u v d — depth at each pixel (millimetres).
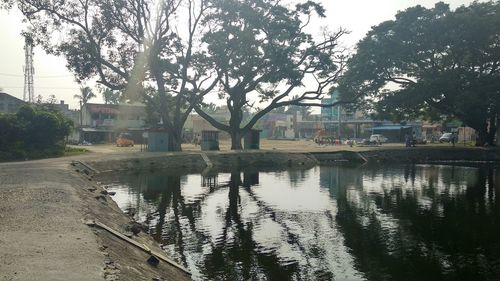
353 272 12797
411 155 56781
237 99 54125
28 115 40062
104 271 8008
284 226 18734
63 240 9836
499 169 44562
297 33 49969
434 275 12539
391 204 24172
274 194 27594
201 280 11898
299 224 19156
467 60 55781
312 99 54656
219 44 48062
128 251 11062
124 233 13586
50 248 9109
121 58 47250
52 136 41719
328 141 74375
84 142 69938
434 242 16094
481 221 19656
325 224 19156
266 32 49438
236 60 50625
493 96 52875
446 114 62938
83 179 25375
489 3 57094
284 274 12547
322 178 36344
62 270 7715
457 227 18469
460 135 92375
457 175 38844
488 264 13562
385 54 56000
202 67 49750
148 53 46594
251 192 28359
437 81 53875
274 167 45875
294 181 34281
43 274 7422
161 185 30609
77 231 10805
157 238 16328
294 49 49844
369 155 55156
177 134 50750
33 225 11227
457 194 27750
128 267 9289
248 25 48906
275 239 16516
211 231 17688
